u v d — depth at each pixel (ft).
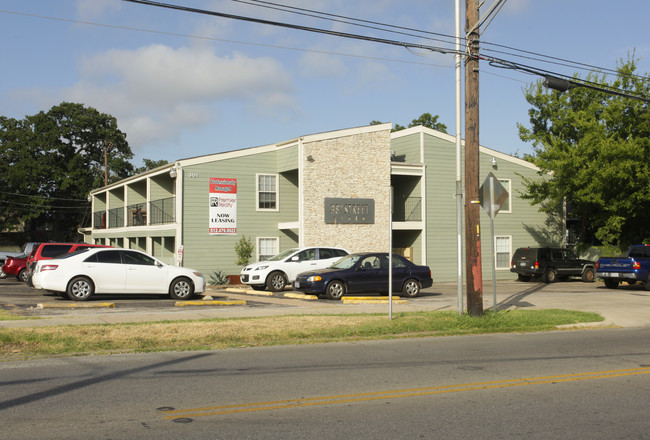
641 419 20.66
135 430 18.72
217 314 47.42
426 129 102.78
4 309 49.42
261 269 72.23
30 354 31.83
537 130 125.29
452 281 103.14
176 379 26.40
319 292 62.18
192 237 87.25
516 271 102.89
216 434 18.40
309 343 37.42
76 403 22.02
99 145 197.77
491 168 108.78
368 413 21.09
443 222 103.19
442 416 20.80
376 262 64.69
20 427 18.93
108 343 34.22
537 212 113.50
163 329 38.09
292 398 23.13
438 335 41.16
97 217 138.10
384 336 39.75
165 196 102.94
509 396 23.84
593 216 104.73
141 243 112.06
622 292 76.07
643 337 41.27
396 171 98.89
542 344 37.60
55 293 62.80
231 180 90.48
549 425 19.84
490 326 43.93
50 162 187.21
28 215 181.98
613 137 101.09
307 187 88.58
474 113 44.73
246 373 27.81
